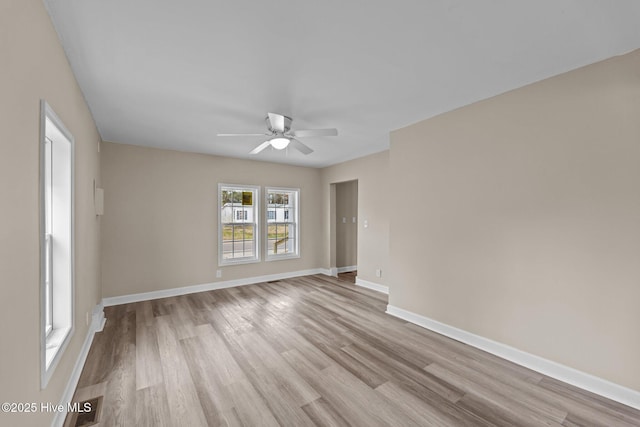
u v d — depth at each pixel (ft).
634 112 6.26
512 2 4.88
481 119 8.95
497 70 7.18
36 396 4.34
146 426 5.60
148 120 10.48
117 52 6.27
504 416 5.94
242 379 7.23
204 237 15.80
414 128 11.05
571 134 7.13
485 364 8.01
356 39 5.90
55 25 5.34
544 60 6.73
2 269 3.31
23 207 3.92
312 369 7.73
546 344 7.52
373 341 9.45
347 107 9.47
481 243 8.95
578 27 5.56
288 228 19.61
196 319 11.41
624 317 6.35
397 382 7.14
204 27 5.47
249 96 8.56
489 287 8.73
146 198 14.11
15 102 3.67
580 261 6.98
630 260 6.29
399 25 5.47
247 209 17.79
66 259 6.46
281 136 10.09
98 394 6.61
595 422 5.77
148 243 14.14
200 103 9.00
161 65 6.83
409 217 11.25
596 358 6.72
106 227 13.10
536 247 7.73
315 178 20.54
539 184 7.68
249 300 14.05
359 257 17.25
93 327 9.77
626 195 6.35
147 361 8.10
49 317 6.34
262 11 5.04
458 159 9.59
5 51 3.39
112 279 13.24
